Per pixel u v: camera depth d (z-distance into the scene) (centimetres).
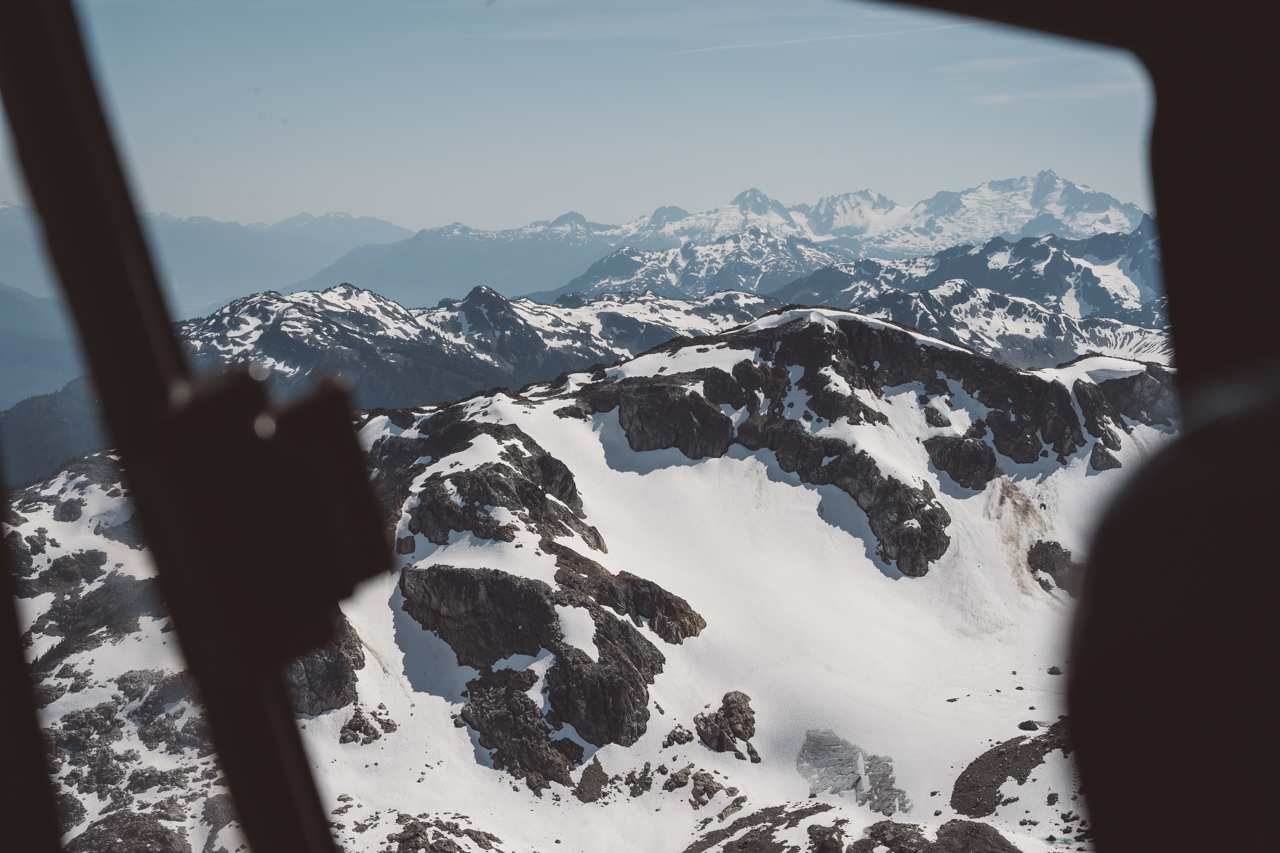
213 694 213
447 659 14350
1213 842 128
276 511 206
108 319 220
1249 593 129
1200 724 131
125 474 210
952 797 11506
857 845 10300
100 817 11094
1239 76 272
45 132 228
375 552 216
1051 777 11125
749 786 12825
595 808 12600
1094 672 147
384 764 12812
